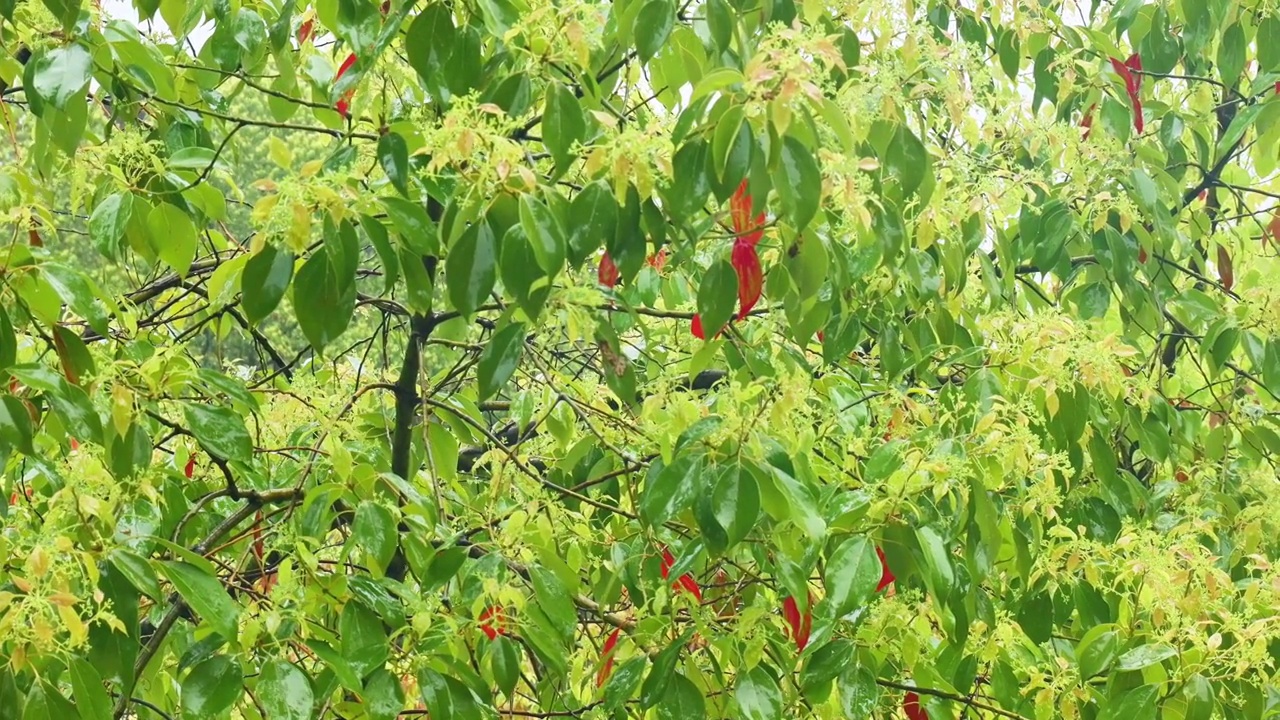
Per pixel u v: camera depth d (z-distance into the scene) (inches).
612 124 74.4
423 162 90.0
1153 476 147.0
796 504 75.5
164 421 86.4
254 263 73.8
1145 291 138.9
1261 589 102.7
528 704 129.3
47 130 95.5
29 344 92.4
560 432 110.3
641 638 92.9
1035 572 103.7
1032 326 102.0
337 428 100.9
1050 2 151.3
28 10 90.0
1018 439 93.4
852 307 112.9
